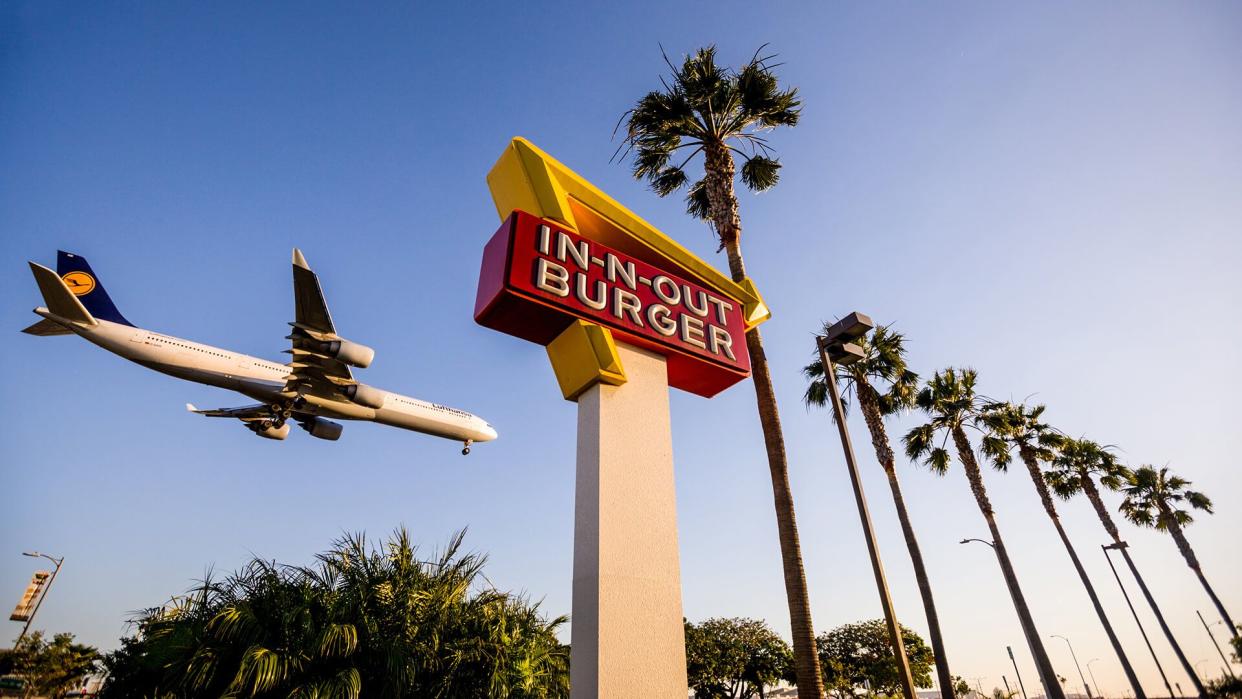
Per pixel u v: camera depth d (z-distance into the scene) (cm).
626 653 455
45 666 4438
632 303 622
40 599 3094
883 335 2370
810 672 1030
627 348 609
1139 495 3581
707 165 1631
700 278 727
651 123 1677
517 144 639
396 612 943
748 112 1661
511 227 566
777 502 1191
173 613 893
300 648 817
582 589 486
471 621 1029
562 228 602
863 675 4969
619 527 503
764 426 1270
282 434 3020
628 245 690
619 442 545
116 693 905
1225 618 3169
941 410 2700
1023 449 3075
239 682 755
